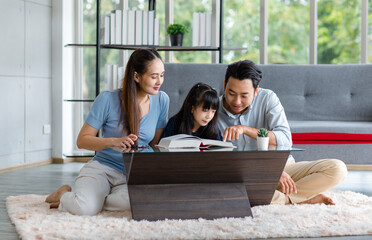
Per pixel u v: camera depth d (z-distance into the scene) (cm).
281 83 433
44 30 538
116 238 205
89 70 577
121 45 493
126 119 270
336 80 432
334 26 545
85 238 205
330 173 274
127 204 257
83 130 269
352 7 539
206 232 215
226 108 297
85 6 574
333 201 282
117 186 270
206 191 248
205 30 507
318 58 552
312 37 548
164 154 231
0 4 479
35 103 526
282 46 560
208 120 266
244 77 270
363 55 533
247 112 293
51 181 414
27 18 514
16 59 500
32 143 523
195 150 230
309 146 366
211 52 573
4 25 484
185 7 580
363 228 227
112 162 274
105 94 272
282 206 272
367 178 437
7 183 402
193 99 266
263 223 232
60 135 549
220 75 420
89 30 576
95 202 254
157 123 286
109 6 579
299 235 218
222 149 237
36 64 527
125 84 267
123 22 495
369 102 425
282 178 266
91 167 271
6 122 486
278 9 560
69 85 562
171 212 241
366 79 430
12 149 495
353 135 363
